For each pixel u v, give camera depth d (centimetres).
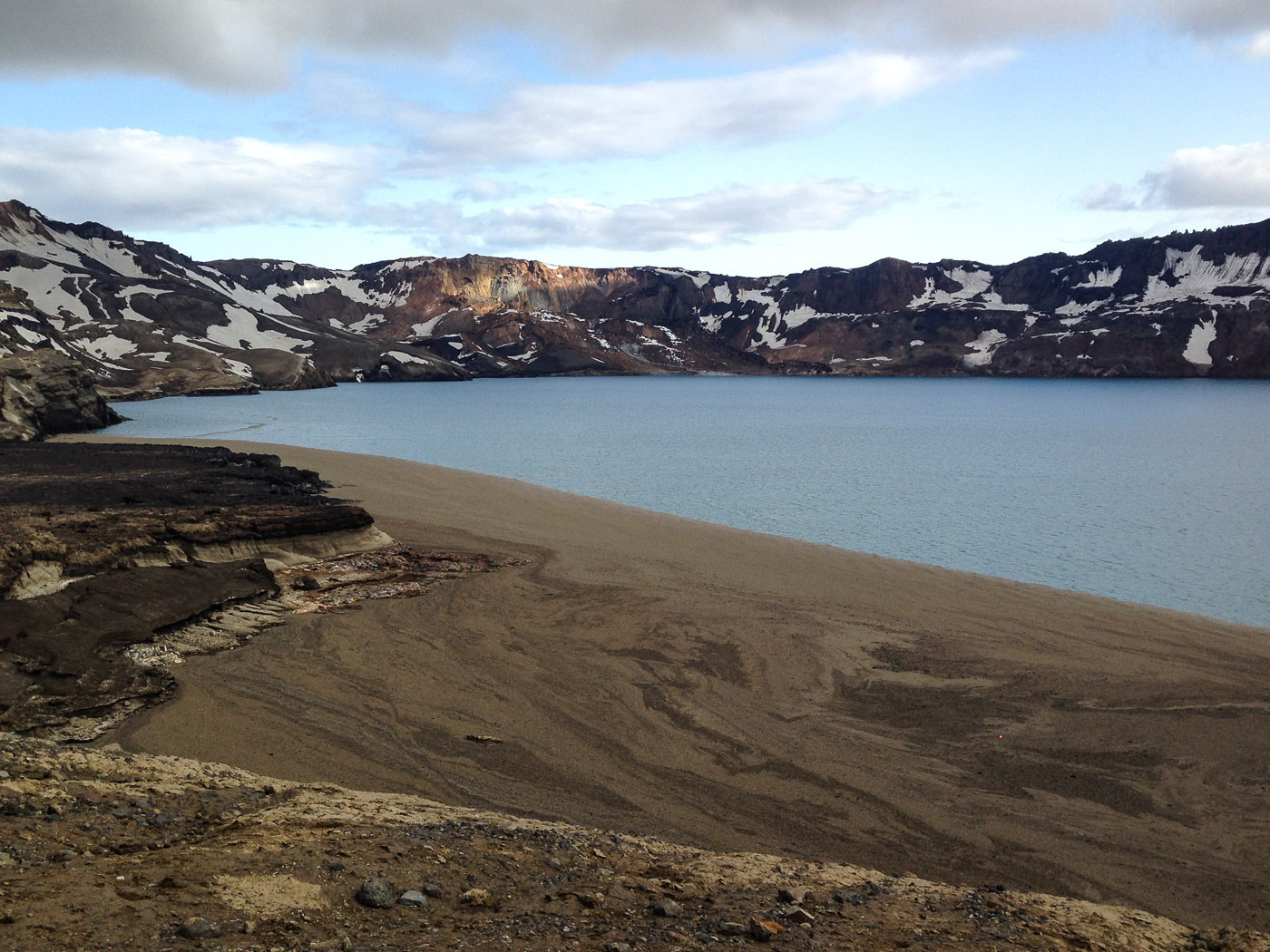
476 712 1911
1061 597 2917
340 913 780
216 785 1222
